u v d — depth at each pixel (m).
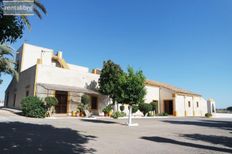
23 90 26.36
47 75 23.83
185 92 40.00
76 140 8.75
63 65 31.19
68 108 24.39
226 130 14.84
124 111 30.09
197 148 7.99
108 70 26.56
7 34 4.70
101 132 11.70
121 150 7.22
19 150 6.60
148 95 35.50
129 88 16.59
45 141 8.23
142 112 31.17
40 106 19.77
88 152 6.76
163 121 22.56
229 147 8.29
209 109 46.81
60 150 6.84
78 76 26.62
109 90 25.84
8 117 17.39
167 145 8.43
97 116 25.61
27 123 14.29
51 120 17.50
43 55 28.16
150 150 7.38
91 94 26.42
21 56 28.94
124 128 14.34
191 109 40.44
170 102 36.91
